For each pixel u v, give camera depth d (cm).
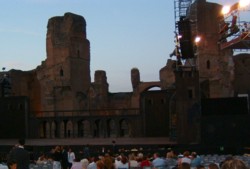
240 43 5891
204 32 9081
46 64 10550
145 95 8456
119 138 8025
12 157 1512
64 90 10306
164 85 9988
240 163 632
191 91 6531
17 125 8631
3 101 8725
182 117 6506
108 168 1387
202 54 9044
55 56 10494
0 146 6606
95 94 10525
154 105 8388
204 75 9081
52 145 6419
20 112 8625
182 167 1078
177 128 6512
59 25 10575
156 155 2534
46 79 10500
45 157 3338
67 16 10519
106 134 8788
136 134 8481
